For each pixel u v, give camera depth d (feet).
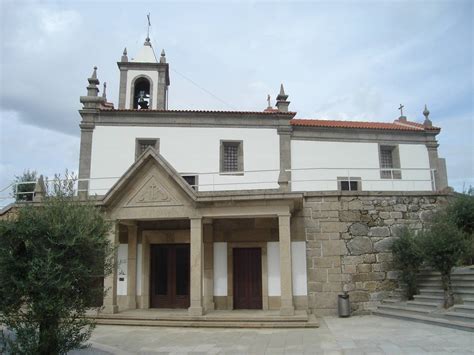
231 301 53.01
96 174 65.77
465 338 32.58
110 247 29.55
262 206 47.67
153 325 44.42
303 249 51.96
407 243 49.80
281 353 30.83
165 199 48.96
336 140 73.00
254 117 69.87
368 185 72.28
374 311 49.60
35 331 23.65
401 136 75.97
